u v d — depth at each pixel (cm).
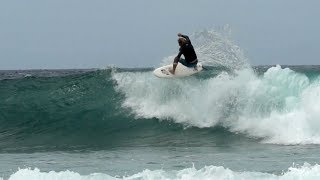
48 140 6128
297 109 5728
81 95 7275
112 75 7300
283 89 5975
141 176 3409
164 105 6625
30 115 6950
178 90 6581
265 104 5972
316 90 5741
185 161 4512
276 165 4169
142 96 6844
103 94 7150
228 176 3334
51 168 4272
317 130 5466
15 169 4228
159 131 6250
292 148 5100
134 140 5984
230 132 5947
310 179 3262
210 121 6222
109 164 4425
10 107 7194
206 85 6425
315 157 4531
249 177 3338
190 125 6281
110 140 6034
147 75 7019
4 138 6244
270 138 5631
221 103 6228
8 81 8212
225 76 6391
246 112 6056
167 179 3331
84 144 5869
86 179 3366
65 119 6762
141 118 6600
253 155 4753
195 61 6247
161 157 4800
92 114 6806
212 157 4709
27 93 7619
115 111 6806
